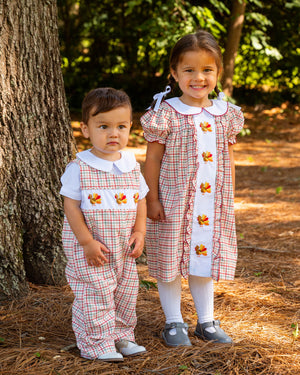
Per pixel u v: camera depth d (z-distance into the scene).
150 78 12.67
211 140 2.60
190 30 8.66
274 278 3.81
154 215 2.62
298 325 2.97
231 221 2.68
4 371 2.34
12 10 3.10
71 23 11.91
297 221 5.44
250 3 11.39
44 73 3.29
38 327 2.85
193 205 2.61
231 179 2.70
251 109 13.10
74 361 2.45
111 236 2.41
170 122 2.57
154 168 2.63
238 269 4.02
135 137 10.16
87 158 2.43
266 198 6.52
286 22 12.52
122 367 2.42
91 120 2.38
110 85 12.69
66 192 2.40
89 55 12.66
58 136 3.40
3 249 3.13
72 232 2.47
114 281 2.47
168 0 8.86
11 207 3.19
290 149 9.93
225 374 2.39
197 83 2.55
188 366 2.45
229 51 10.31
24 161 3.26
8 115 3.17
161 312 3.13
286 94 13.62
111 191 2.42
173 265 2.61
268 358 2.55
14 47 3.14
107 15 12.31
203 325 2.76
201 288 2.77
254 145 10.24
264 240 4.82
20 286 3.20
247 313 3.14
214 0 8.78
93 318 2.42
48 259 3.43
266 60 12.77
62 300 3.21
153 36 9.65
